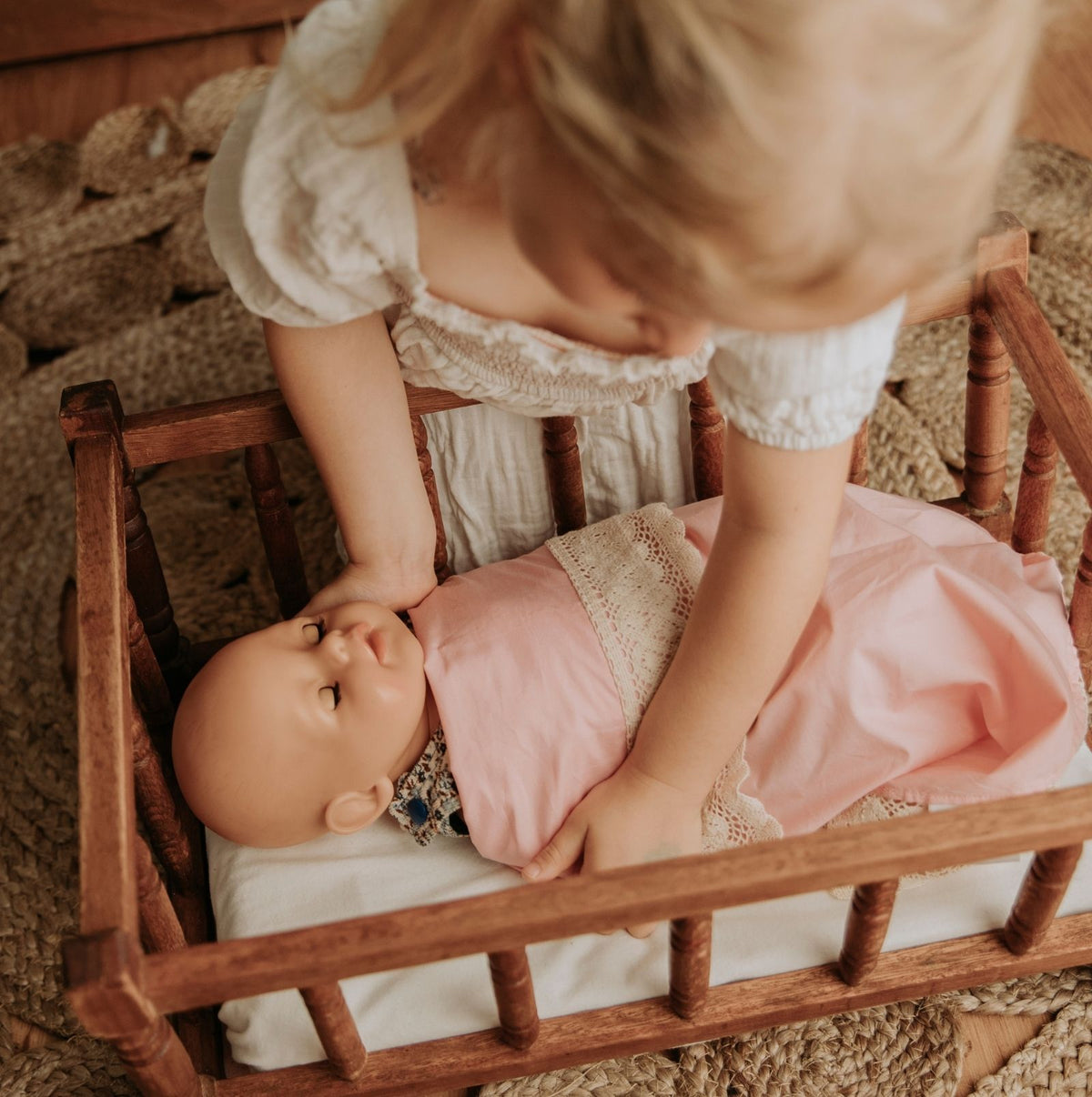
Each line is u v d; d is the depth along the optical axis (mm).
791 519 782
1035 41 524
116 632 797
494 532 1203
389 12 653
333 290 775
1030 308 973
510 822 964
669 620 985
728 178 481
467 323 748
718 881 684
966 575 981
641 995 943
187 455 995
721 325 619
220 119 1924
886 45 475
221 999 684
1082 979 1072
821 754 966
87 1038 1104
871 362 729
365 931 676
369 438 941
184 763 953
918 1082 1026
